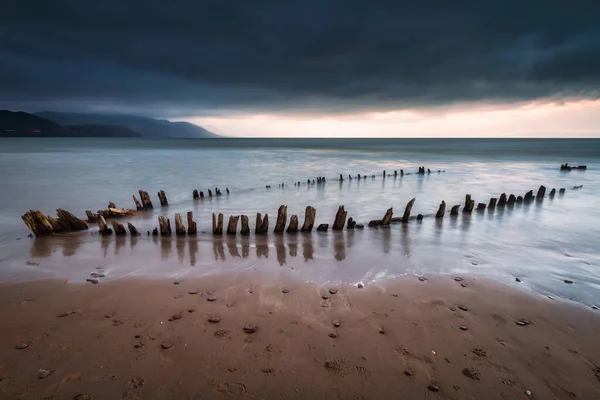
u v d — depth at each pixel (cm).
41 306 654
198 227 1354
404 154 6888
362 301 680
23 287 744
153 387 441
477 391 442
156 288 739
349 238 1178
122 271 848
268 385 448
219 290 729
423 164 4591
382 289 740
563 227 1362
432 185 2630
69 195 2091
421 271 859
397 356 509
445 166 4309
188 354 507
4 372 464
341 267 882
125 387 441
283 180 2898
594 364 499
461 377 466
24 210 1669
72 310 638
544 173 3512
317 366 484
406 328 584
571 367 491
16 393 427
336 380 457
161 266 888
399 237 1196
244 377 461
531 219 1496
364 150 8662
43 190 2262
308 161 5091
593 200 1961
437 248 1070
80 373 464
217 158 5722
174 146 11756
